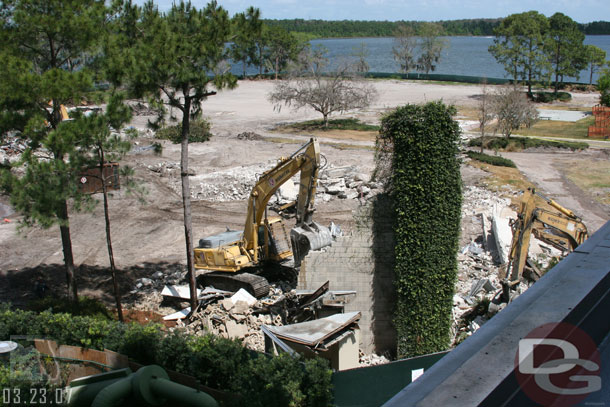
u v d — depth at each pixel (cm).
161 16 2166
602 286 286
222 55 2197
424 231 1842
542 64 9075
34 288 2708
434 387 216
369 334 2061
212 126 6981
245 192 4159
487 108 5741
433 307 1889
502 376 218
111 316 2367
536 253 2711
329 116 7731
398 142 1820
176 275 2797
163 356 1741
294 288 2538
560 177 4600
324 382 1468
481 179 4366
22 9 2058
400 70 13338
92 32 2100
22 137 2155
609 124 6325
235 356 1658
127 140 2252
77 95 2028
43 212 1956
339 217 3553
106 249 3216
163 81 2147
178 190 4250
